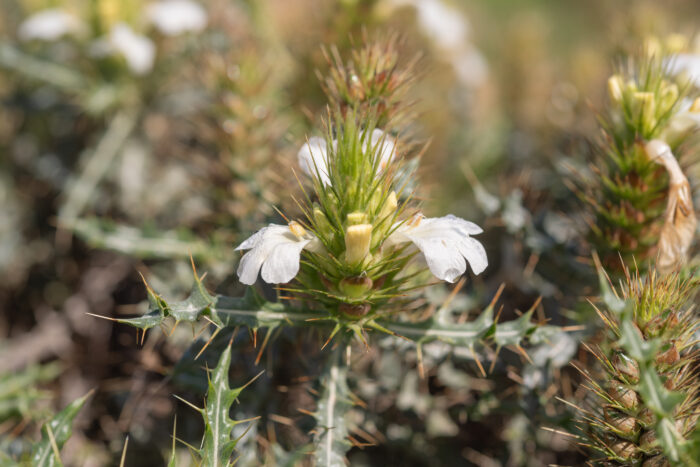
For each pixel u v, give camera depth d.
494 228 0.43
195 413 0.37
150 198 0.45
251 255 0.30
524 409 0.34
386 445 0.37
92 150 0.45
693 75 0.37
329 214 0.30
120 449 0.37
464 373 0.37
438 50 0.49
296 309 0.32
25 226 0.48
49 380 0.41
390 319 0.32
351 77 0.33
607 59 0.49
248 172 0.37
